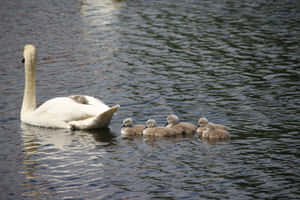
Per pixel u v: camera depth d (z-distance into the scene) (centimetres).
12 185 1088
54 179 1115
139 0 3747
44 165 1191
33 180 1112
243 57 2259
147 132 1392
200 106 1634
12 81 1958
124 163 1196
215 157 1215
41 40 2636
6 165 1191
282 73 1998
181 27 2880
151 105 1662
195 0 3706
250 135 1358
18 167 1180
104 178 1116
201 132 1397
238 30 2773
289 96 1708
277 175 1109
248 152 1239
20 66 2167
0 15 3253
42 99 1766
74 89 1870
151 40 2617
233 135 1363
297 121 1455
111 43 2575
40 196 1038
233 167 1155
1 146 1320
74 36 2728
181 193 1040
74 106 1486
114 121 1525
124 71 2098
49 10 3422
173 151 1263
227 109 1594
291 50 2345
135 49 2456
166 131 1375
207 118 1512
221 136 1335
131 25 2967
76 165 1189
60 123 1476
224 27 2850
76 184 1089
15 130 1455
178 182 1089
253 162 1179
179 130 1396
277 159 1191
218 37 2634
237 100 1684
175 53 2366
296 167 1145
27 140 1368
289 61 2169
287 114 1522
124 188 1066
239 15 3153
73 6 3559
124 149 1288
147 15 3222
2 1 3731
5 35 2736
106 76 2031
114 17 3189
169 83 1917
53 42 2597
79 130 1458
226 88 1830
